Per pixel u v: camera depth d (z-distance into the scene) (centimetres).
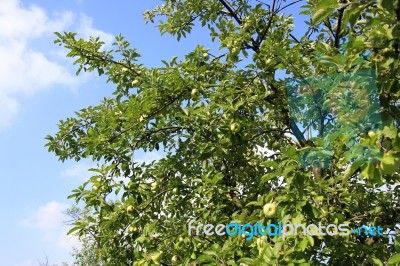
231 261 378
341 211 482
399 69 276
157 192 645
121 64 712
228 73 636
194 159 650
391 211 553
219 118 573
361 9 248
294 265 334
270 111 677
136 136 610
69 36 687
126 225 629
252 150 717
